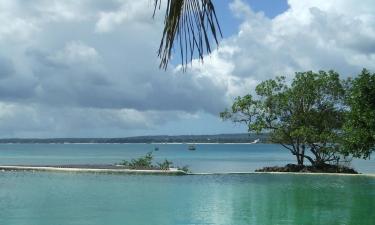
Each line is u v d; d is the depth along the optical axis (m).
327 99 31.77
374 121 22.52
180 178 27.61
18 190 22.69
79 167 30.52
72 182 25.55
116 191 22.42
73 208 18.12
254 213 17.17
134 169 29.47
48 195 21.16
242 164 52.31
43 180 26.22
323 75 31.38
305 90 31.52
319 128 31.98
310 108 32.00
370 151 23.75
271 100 32.12
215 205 18.83
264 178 28.19
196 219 16.09
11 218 16.22
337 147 30.84
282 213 17.25
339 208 18.27
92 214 17.00
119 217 16.44
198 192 22.31
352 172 31.38
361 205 18.97
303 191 22.83
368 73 23.00
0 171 30.30
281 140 32.81
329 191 22.91
